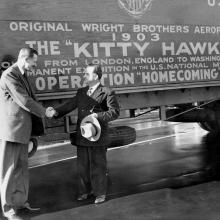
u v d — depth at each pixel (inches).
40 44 187.6
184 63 230.1
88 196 192.9
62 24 192.1
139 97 222.1
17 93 154.9
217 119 286.2
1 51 179.3
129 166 261.9
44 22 187.8
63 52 193.2
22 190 166.9
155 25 218.4
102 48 203.0
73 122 210.1
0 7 178.1
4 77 157.4
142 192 199.2
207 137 364.5
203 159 273.1
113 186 212.8
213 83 241.6
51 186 219.6
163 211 169.2
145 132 415.2
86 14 197.6
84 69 198.8
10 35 180.7
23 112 160.4
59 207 179.6
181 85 229.0
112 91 177.6
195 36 233.5
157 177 229.6
